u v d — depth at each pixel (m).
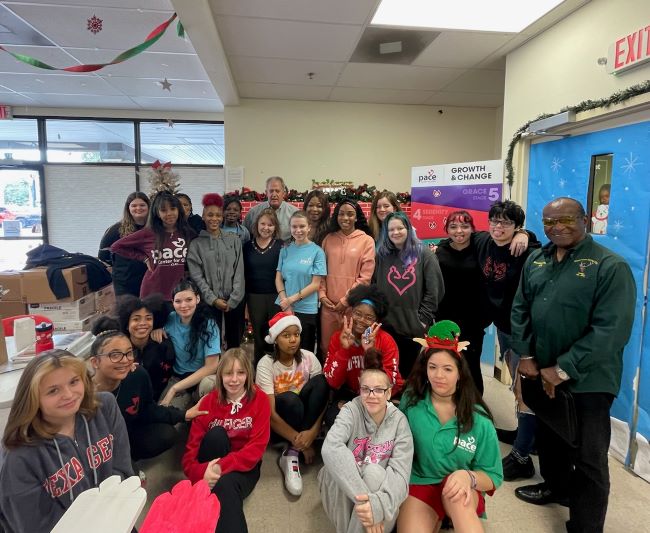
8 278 3.31
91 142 5.98
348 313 2.15
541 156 2.91
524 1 2.54
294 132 5.09
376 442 1.61
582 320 1.58
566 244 1.60
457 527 1.40
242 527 1.53
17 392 1.17
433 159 5.33
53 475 1.19
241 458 1.74
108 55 3.81
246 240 3.05
